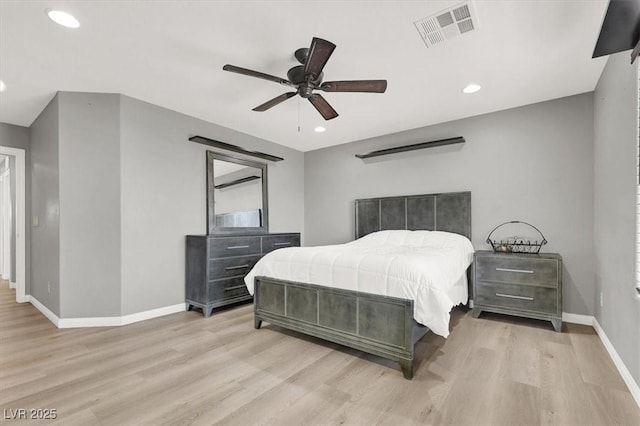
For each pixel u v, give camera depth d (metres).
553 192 3.25
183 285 3.64
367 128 4.21
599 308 2.75
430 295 2.04
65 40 2.18
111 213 3.09
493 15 1.94
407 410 1.68
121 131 3.12
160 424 1.57
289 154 5.22
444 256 2.68
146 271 3.30
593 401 1.75
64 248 3.00
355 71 2.64
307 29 2.07
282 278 2.83
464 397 1.80
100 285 3.07
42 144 3.53
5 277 5.78
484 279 3.20
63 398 1.80
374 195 4.60
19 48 2.27
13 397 1.81
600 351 2.42
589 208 3.05
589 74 2.71
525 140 3.41
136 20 1.97
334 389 1.90
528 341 2.63
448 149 3.92
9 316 3.42
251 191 4.50
